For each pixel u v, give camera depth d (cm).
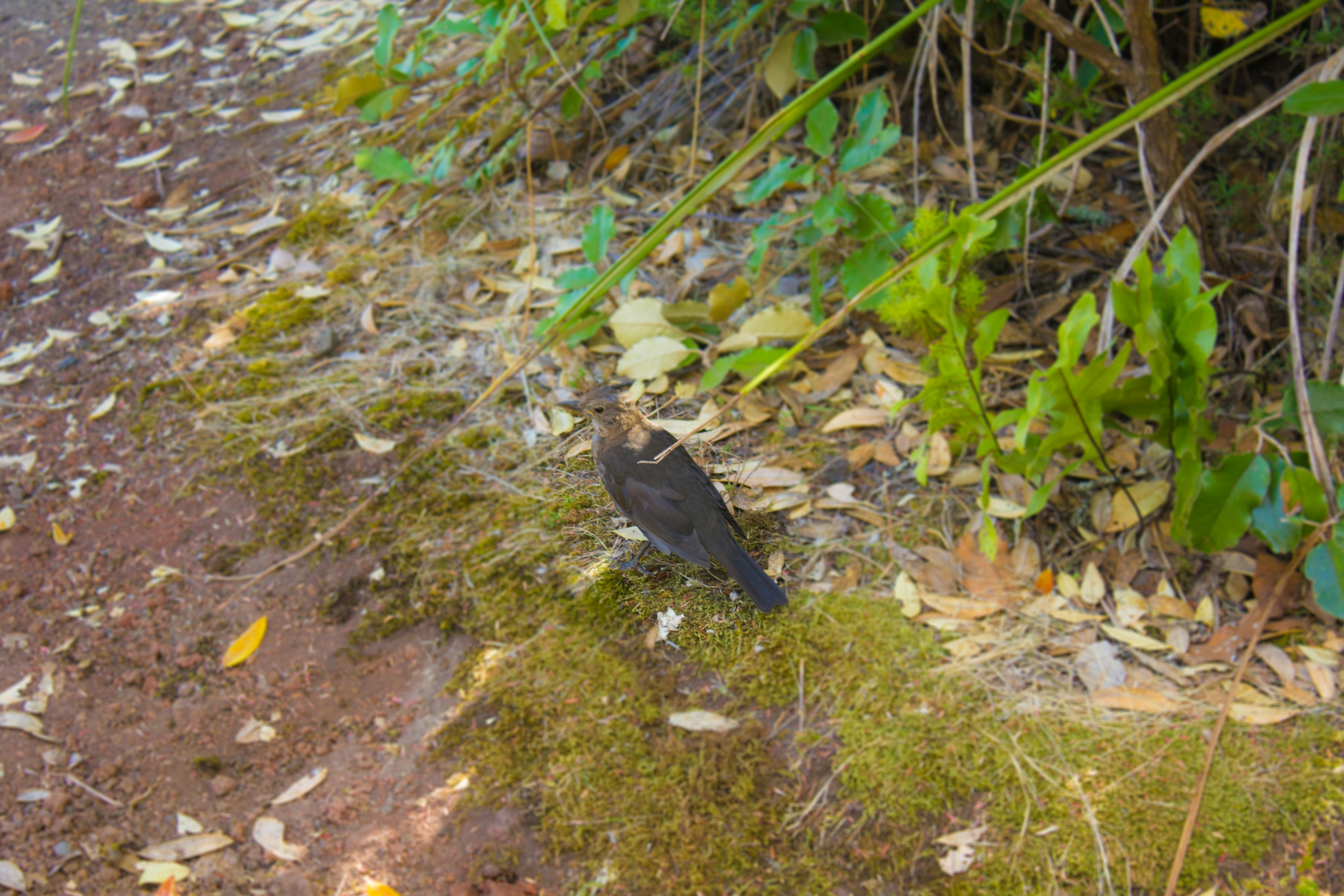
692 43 470
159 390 392
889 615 297
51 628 320
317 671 304
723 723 277
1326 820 252
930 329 315
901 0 423
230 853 267
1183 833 241
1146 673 286
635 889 253
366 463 354
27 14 622
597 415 255
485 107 425
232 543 340
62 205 485
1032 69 368
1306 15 257
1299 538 285
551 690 288
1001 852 252
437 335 395
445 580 319
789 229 405
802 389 356
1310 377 336
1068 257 383
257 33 584
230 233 460
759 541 291
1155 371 280
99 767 287
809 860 255
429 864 261
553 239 421
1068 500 325
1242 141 390
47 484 363
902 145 427
